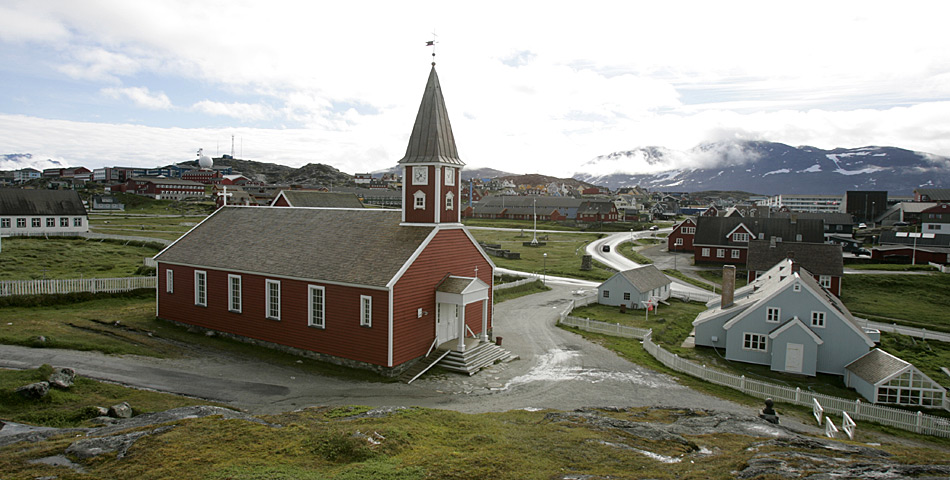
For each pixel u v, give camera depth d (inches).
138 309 1721.2
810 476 579.5
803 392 1237.7
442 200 1411.2
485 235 5482.3
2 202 2901.1
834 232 5172.2
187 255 1594.5
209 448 652.7
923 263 3491.6
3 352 1130.0
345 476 578.6
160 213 5265.8
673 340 1882.4
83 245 2719.0
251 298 1444.4
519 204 7736.2
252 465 605.3
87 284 1758.1
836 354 1547.7
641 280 2447.1
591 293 2642.7
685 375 1403.8
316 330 1332.4
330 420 807.7
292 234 1551.4
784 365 1568.7
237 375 1172.5
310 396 1071.0
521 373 1331.2
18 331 1290.6
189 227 3900.1
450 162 1407.5
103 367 1109.1
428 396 1117.7
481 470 609.0
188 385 1066.1
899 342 1975.9
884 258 3590.1
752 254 2930.6
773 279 1942.7
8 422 758.5
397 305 1237.7
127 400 930.1
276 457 633.0
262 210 1736.0
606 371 1384.1
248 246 1553.9
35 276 2001.7
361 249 1381.6
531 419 914.7
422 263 1326.3
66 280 1702.8
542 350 1574.8
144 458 614.5
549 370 1370.6
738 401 1221.7
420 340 1328.7
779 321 1600.6
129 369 1120.2
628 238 5354.3
